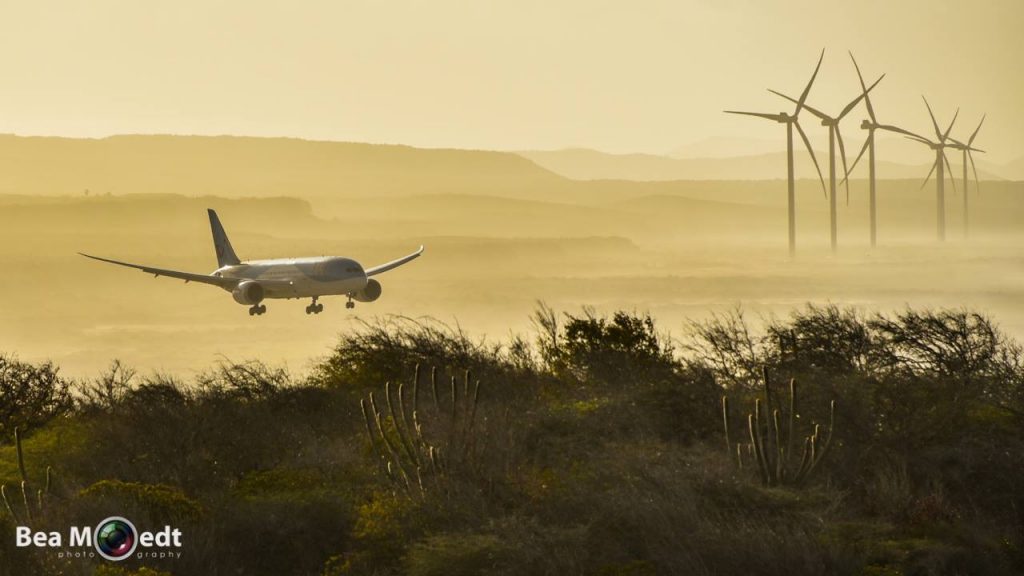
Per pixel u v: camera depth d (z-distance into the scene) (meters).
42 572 41.22
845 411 54.62
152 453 56.31
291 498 48.97
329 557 45.56
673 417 58.84
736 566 40.62
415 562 42.22
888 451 51.94
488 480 49.16
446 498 47.06
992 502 47.50
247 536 46.44
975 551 42.19
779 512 45.44
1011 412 56.84
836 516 45.06
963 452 51.16
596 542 43.41
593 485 48.72
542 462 53.41
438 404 57.47
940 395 55.81
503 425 54.31
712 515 44.81
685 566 40.47
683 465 49.81
